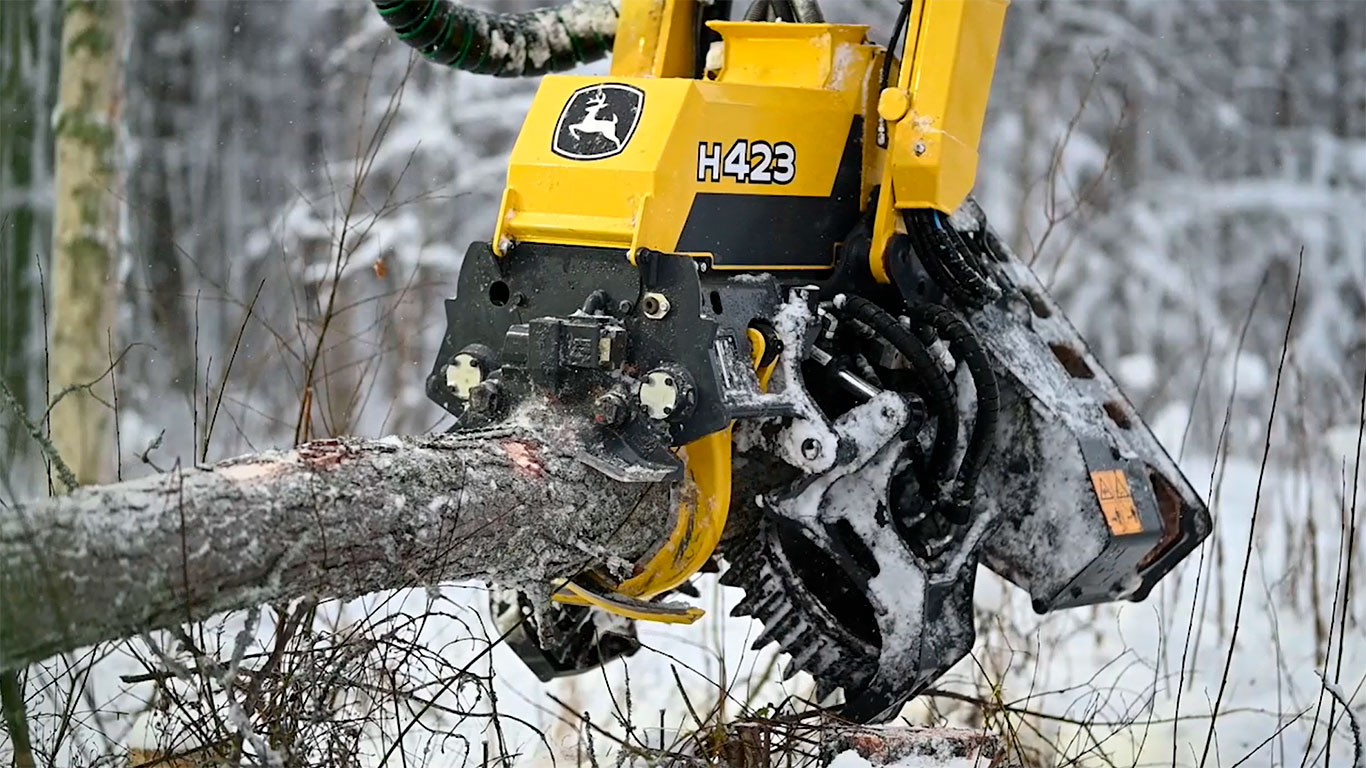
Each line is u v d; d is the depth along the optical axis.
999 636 11.61
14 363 16.12
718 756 7.91
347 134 30.39
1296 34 32.72
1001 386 9.00
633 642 9.55
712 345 7.71
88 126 16.64
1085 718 9.68
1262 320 31.25
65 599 5.67
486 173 28.06
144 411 22.53
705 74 9.43
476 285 8.24
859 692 8.53
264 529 6.23
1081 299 29.94
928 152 8.61
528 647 9.37
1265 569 14.02
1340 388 21.45
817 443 8.08
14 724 6.93
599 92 8.22
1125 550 8.96
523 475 7.35
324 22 34.44
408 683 8.12
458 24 9.59
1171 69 31.00
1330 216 31.31
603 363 7.70
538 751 9.47
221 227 33.66
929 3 8.71
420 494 6.82
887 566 8.39
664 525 8.10
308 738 7.23
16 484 10.95
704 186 8.15
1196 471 19.42
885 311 8.77
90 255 16.64
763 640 8.60
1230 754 9.48
